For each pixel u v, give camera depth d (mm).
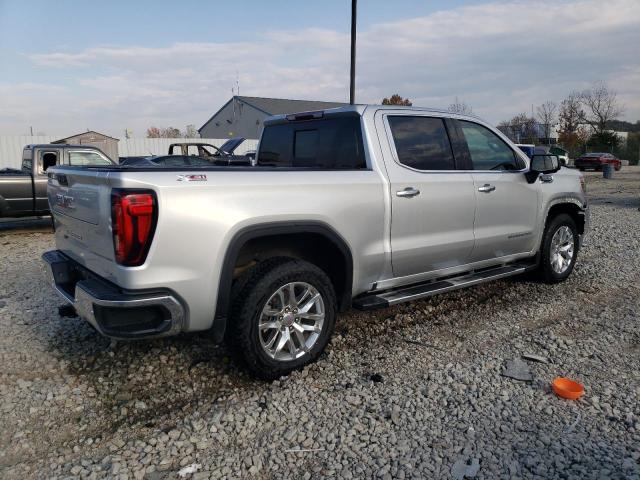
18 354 3990
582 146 52656
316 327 3703
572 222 5867
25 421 3109
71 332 4418
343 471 2629
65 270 3795
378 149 4062
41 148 10500
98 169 3201
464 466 2639
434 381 3553
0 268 6945
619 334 4371
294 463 2707
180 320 3111
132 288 2943
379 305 3963
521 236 5219
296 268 3488
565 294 5512
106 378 3637
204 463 2715
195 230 3061
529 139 53781
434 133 4492
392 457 2727
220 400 3334
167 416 3172
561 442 2826
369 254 3939
